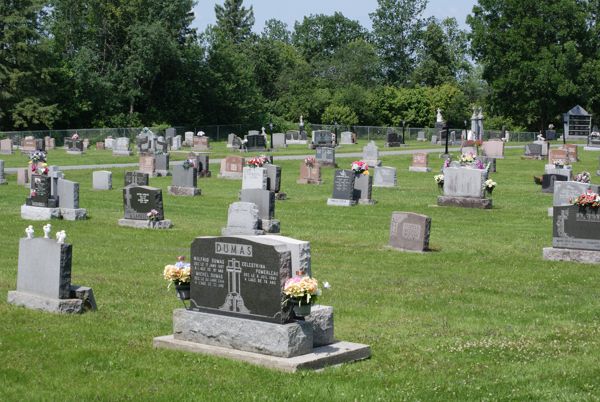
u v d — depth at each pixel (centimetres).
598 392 1231
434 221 3422
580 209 2470
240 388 1182
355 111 11731
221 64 10850
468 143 7556
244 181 4147
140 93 10044
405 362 1378
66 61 9938
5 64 9006
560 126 10550
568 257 2481
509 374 1323
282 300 1279
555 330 1656
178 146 7706
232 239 1320
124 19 10138
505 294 2041
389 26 14762
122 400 1155
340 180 3988
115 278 2150
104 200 4097
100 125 9894
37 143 7100
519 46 9969
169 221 3206
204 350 1337
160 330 1558
